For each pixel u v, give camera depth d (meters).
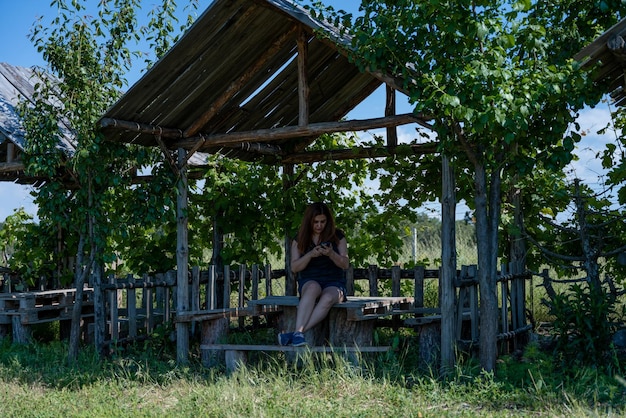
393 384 7.08
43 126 9.07
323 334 8.30
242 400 6.46
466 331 8.73
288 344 7.52
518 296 9.18
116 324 9.29
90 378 7.87
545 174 9.15
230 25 7.70
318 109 9.98
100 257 9.12
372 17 7.31
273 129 8.34
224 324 8.70
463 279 8.12
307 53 8.38
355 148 9.83
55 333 11.39
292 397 6.65
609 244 9.52
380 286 11.72
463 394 6.68
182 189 9.02
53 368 8.52
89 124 8.97
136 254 11.19
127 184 9.45
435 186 9.74
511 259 9.46
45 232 11.55
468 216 9.05
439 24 6.67
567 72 6.72
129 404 6.81
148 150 9.47
